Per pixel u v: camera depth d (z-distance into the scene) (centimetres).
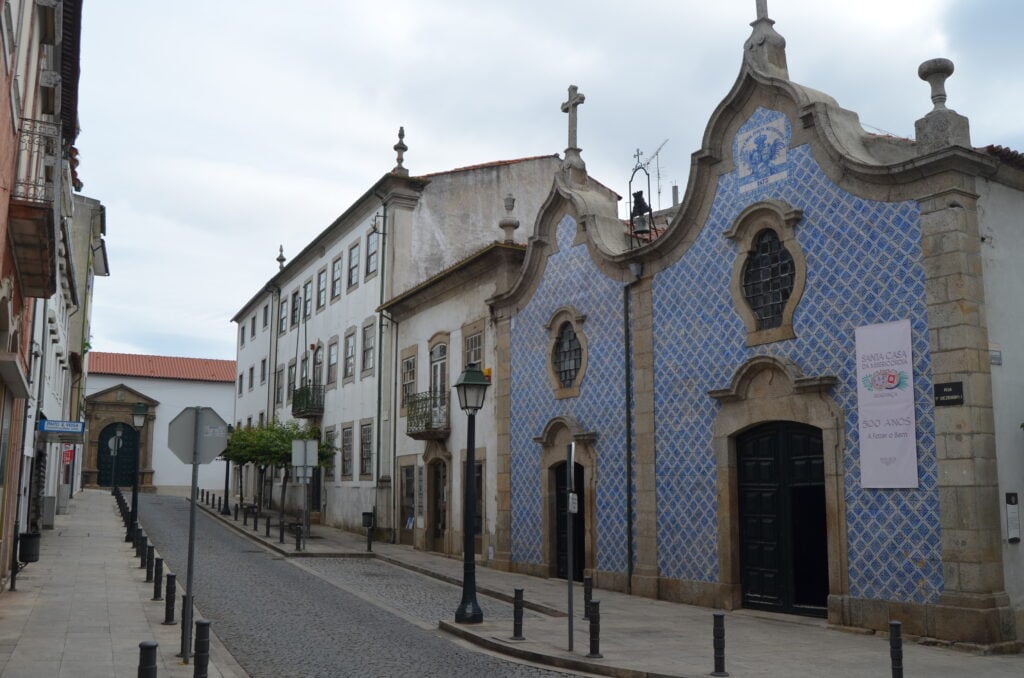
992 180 1279
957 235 1207
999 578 1160
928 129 1250
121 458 6181
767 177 1487
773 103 1487
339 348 3462
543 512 1980
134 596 1518
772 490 1455
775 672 1004
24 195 1201
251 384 5012
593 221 1894
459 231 3078
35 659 1011
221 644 1150
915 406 1234
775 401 1431
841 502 1315
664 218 2433
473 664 1081
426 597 1675
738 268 1522
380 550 2517
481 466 2255
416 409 2553
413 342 2741
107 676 938
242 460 3453
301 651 1123
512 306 2173
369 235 3216
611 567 1753
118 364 6400
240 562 2144
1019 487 1220
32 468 2297
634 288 1764
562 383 1973
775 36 1523
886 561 1250
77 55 1697
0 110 984
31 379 2000
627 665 1041
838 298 1350
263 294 4716
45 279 1406
